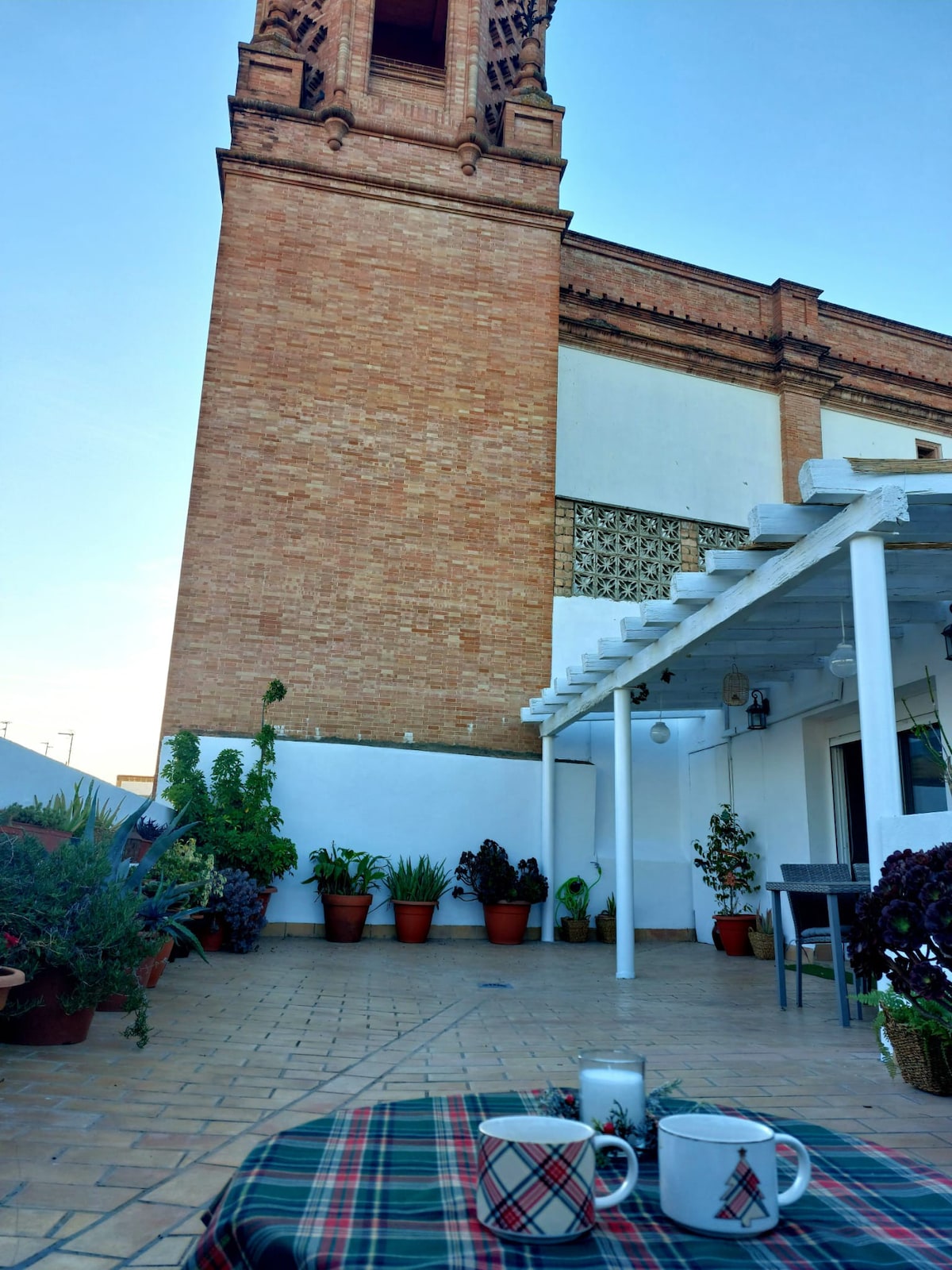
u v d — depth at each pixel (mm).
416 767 11141
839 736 10086
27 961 4363
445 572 11727
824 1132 1553
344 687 11133
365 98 12805
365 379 11977
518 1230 1065
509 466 12242
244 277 11875
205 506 11164
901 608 7906
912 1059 4008
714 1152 1125
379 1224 1102
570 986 7441
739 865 11062
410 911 10414
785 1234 1106
